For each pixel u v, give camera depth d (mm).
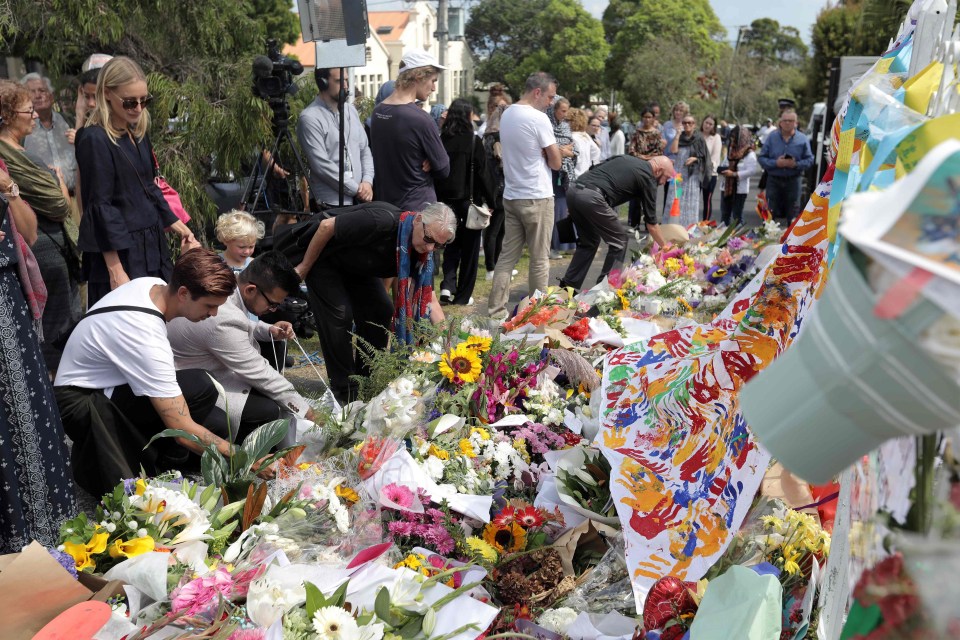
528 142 6109
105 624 1756
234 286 3145
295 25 24953
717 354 2293
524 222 6281
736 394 2266
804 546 2135
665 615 1944
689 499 2230
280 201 6617
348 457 2650
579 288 6621
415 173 5852
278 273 3857
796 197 11633
